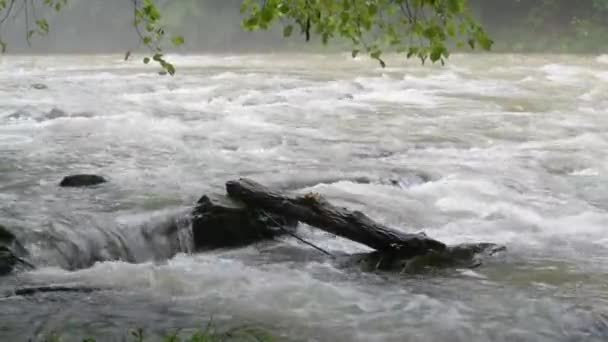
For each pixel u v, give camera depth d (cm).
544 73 3806
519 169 1812
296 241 1277
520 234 1355
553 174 1789
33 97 2827
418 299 1026
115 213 1366
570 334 926
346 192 1559
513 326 943
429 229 1385
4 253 1147
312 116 2488
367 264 1170
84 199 1462
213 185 1592
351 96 2898
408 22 791
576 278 1121
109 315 966
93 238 1257
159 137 2128
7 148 1975
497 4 6100
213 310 985
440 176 1733
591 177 1767
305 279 1100
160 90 3056
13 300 1012
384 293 1048
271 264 1183
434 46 767
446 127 2322
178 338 884
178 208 1380
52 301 1009
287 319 957
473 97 2931
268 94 2884
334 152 1961
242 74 3622
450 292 1058
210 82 3247
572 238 1330
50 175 1686
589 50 5466
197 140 2097
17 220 1309
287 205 1254
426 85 3262
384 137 2161
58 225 1284
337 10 824
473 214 1472
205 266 1162
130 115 2478
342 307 997
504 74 3756
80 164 1798
